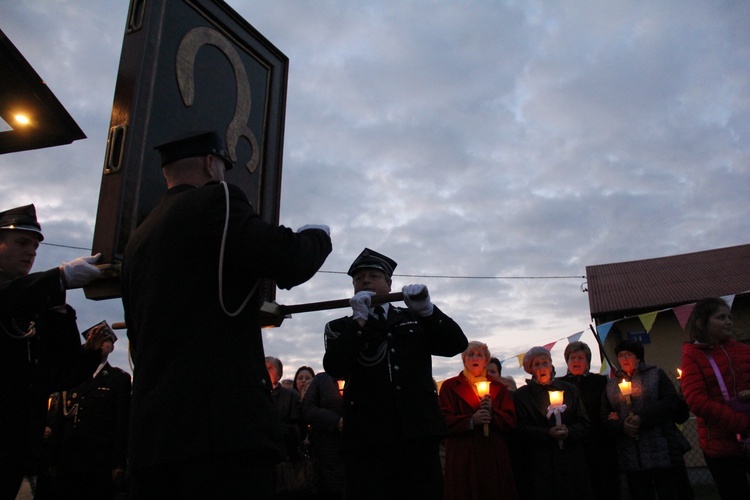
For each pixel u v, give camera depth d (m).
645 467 4.10
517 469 4.80
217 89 2.23
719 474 3.32
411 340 2.91
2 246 2.54
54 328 2.49
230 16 2.35
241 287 1.56
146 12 1.94
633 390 4.36
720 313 3.50
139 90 1.86
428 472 2.69
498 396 4.49
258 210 2.40
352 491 2.70
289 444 4.57
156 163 1.91
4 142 2.56
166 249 1.54
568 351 5.24
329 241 1.75
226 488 1.37
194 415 1.39
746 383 3.31
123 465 4.06
